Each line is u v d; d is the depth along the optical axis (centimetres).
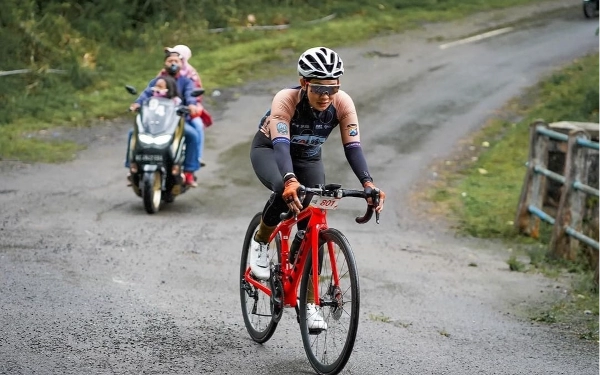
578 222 1221
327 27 3219
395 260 1178
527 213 1385
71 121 2125
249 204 1512
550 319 910
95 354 698
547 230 1401
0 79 2277
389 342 792
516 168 1803
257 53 2841
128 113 2230
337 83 672
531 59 2802
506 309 958
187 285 975
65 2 2836
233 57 2772
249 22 3188
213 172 1739
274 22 3244
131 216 1359
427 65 2761
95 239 1180
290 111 692
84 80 2423
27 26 2527
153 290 936
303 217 703
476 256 1238
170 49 1493
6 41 2414
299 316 704
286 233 737
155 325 797
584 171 1216
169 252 1137
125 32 2827
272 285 737
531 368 732
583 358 773
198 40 2925
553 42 3036
